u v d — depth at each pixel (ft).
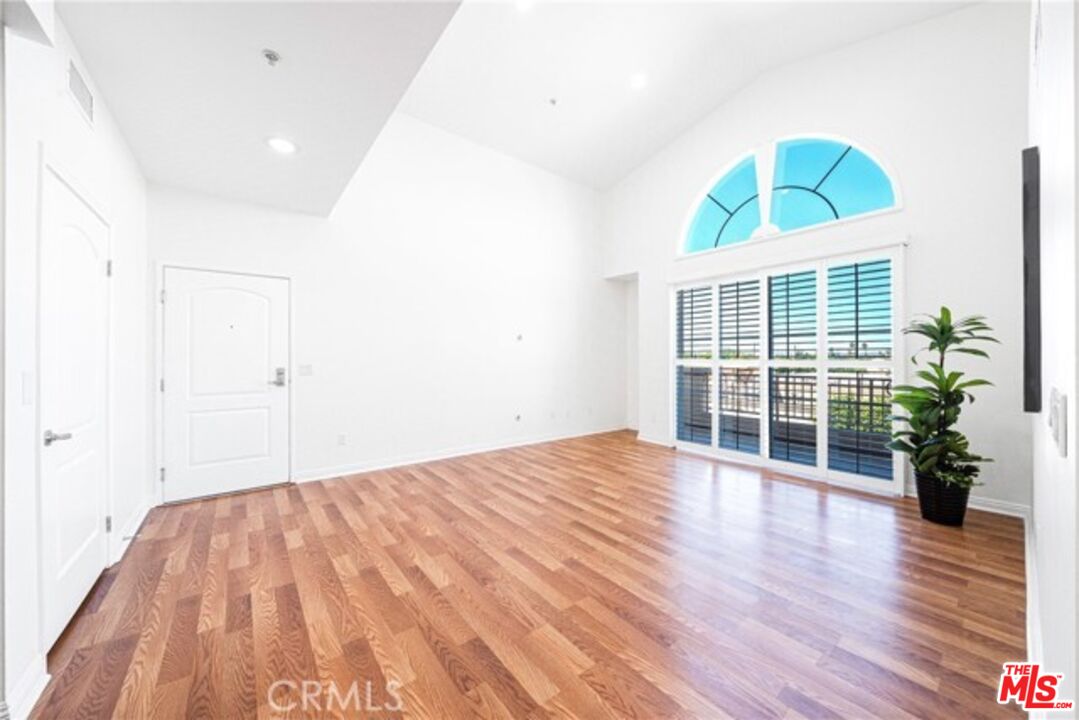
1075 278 2.10
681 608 6.25
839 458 12.26
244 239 11.74
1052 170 3.22
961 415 10.28
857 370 11.88
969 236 10.22
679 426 17.16
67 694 4.69
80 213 6.46
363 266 13.78
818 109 12.94
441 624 5.91
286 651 5.39
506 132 16.06
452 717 4.41
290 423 12.48
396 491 11.71
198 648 5.44
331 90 7.07
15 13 4.36
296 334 12.57
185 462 10.92
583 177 19.36
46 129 5.31
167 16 5.49
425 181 15.19
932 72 10.79
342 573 7.30
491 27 11.57
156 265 10.51
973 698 4.58
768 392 13.98
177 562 7.70
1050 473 3.99
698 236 16.99
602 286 20.77
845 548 8.13
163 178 10.28
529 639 5.60
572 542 8.48
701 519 9.62
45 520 5.28
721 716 4.40
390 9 5.46
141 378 9.88
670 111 15.65
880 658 5.21
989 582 6.88
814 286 12.80
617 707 4.51
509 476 13.14
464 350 16.14
